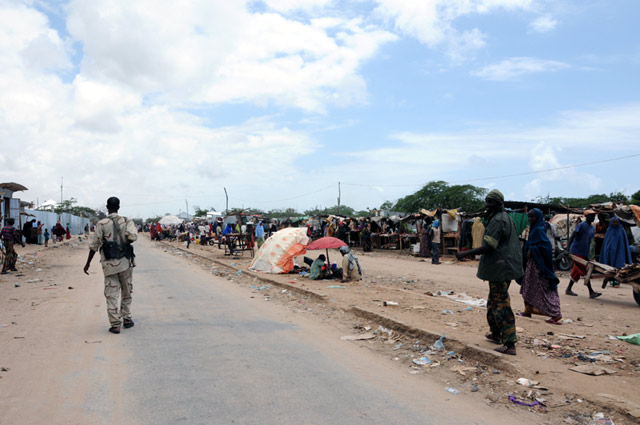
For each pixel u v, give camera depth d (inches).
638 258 457.1
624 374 180.7
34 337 237.3
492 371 190.1
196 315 306.2
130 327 264.1
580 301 364.2
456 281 499.2
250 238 908.6
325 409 149.1
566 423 141.0
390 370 195.2
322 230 1421.0
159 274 576.4
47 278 510.9
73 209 3356.3
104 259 247.3
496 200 206.1
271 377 179.9
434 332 239.0
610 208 511.5
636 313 312.7
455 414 147.7
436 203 1895.9
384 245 1103.6
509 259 200.7
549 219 726.5
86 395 157.3
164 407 147.7
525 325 264.2
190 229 1589.6
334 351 222.8
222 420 138.3
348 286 441.7
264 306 350.3
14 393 158.2
